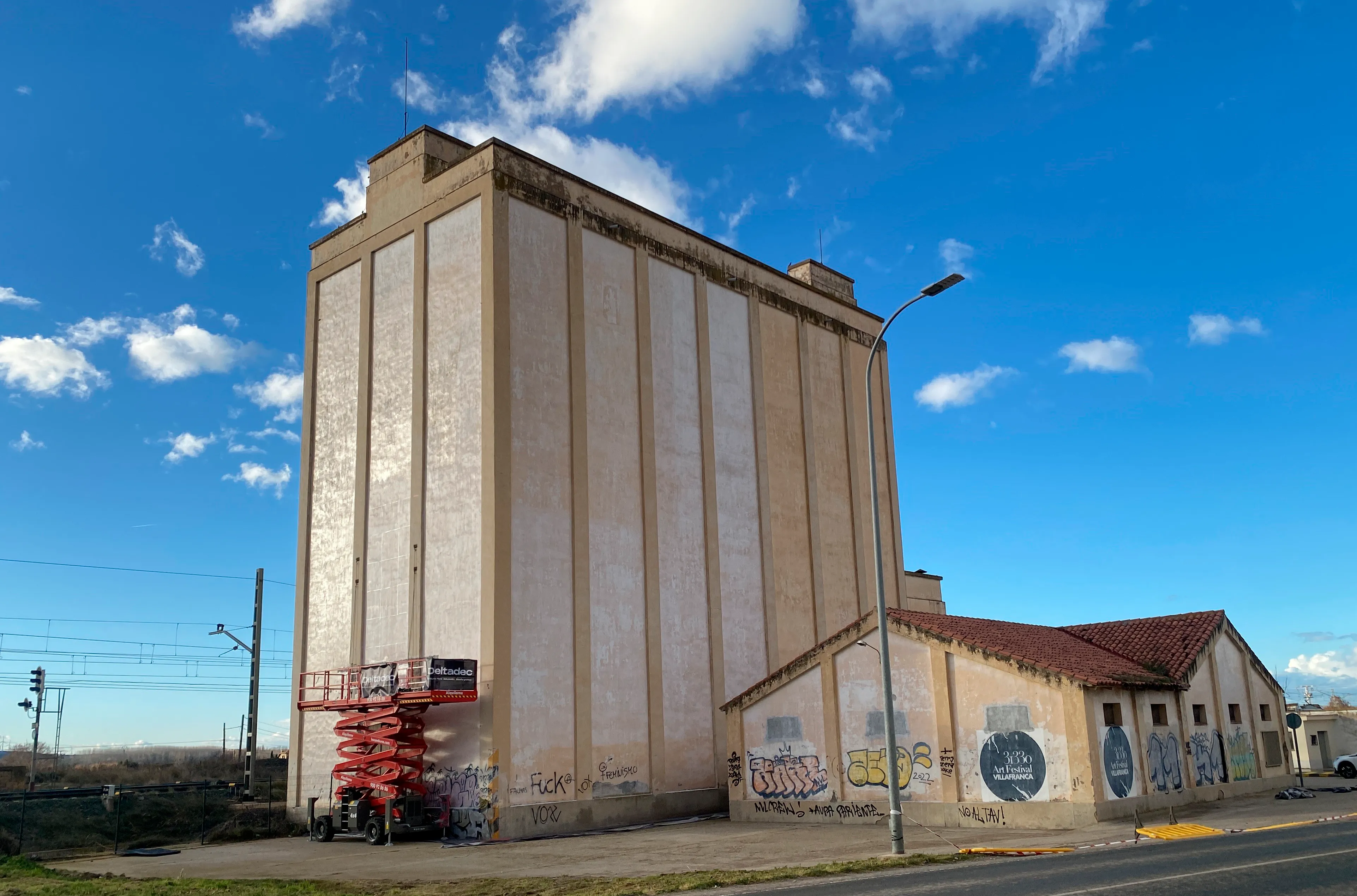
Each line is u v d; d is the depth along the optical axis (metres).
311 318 37.41
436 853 24.38
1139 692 25.53
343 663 32.78
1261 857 15.03
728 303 39.12
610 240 34.53
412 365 32.62
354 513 33.56
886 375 47.91
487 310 30.20
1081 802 22.59
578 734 29.34
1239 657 31.55
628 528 32.66
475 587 28.78
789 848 21.44
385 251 34.78
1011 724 24.11
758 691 29.48
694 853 21.42
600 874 18.42
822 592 40.34
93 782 59.53
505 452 29.36
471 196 31.59
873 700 26.98
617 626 31.45
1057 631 32.50
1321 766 47.06
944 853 18.80
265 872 21.55
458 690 27.28
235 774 65.12
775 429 39.97
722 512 36.50
